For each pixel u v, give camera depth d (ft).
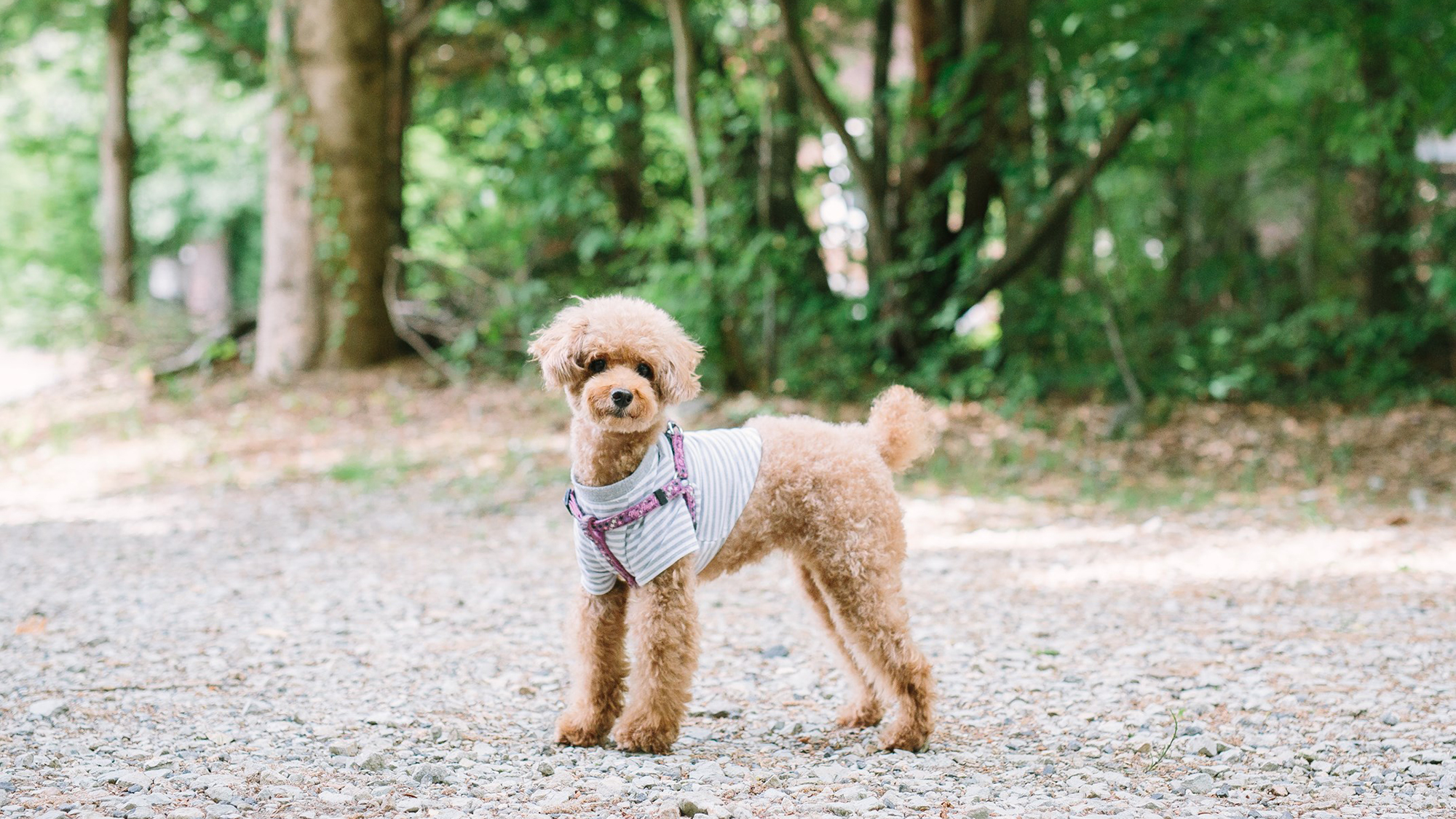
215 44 51.29
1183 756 12.59
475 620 18.76
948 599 19.85
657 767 12.08
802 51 35.86
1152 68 32.76
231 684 15.07
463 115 45.11
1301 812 10.77
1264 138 49.65
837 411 35.68
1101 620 18.43
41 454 34.94
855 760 12.59
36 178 63.98
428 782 11.35
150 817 9.87
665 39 38.68
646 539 12.37
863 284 45.52
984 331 55.06
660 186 45.06
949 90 36.40
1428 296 40.83
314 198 41.22
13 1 53.26
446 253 45.01
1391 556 21.97
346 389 40.11
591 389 11.93
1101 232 52.54
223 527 26.07
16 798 10.35
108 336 49.60
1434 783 11.57
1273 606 18.89
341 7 40.68
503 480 30.48
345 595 20.25
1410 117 38.06
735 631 18.20
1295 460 31.68
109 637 17.31
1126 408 34.94
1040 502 27.99
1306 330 40.70
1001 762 12.48
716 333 36.19
